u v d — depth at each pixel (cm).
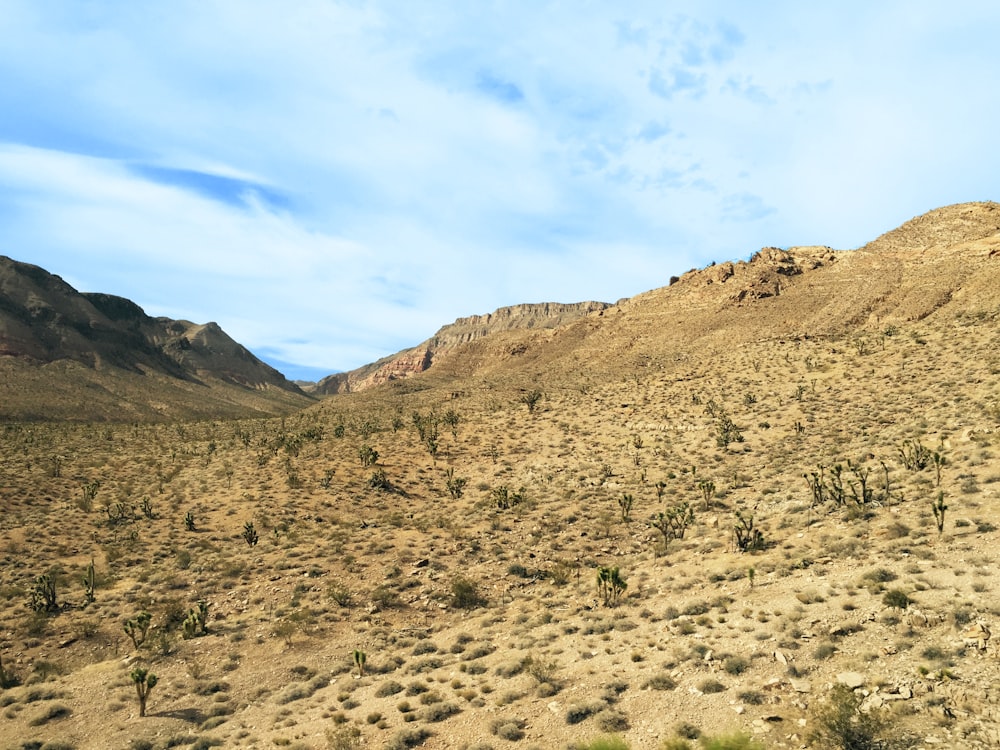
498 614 2530
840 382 6228
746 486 3981
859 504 2839
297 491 4638
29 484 4831
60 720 1811
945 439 3569
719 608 2012
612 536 3519
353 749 1426
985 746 1034
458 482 4953
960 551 1964
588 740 1305
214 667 2189
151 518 4116
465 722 1505
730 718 1291
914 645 1420
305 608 2683
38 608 2647
